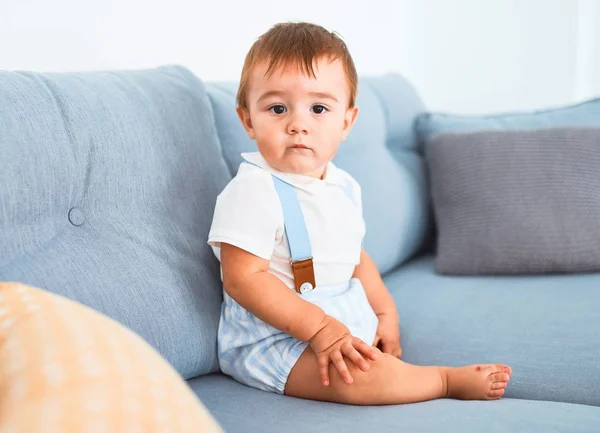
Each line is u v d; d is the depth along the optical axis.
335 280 1.16
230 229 1.05
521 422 0.87
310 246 1.10
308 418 0.92
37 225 0.91
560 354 1.17
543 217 1.60
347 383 0.98
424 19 2.93
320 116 1.12
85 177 0.97
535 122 1.93
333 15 2.33
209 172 1.18
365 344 1.01
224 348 1.08
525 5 2.86
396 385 0.98
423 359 1.22
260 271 1.05
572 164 1.66
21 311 0.67
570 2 2.81
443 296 1.48
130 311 0.95
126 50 1.53
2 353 0.62
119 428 0.57
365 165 1.64
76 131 0.97
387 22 2.73
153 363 0.65
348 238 1.17
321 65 1.11
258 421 0.91
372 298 1.29
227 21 1.84
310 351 1.03
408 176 1.85
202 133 1.20
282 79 1.10
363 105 1.77
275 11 2.05
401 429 0.86
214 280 1.13
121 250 0.99
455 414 0.91
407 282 1.61
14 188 0.87
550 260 1.58
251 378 1.05
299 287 1.09
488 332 1.27
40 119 0.93
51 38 1.35
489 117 1.98
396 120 1.96
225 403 0.99
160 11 1.62
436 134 1.82
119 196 1.02
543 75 2.89
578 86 2.88
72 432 0.54
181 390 0.65
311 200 1.12
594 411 0.93
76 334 0.63
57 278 0.89
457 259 1.63
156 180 1.08
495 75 2.94
